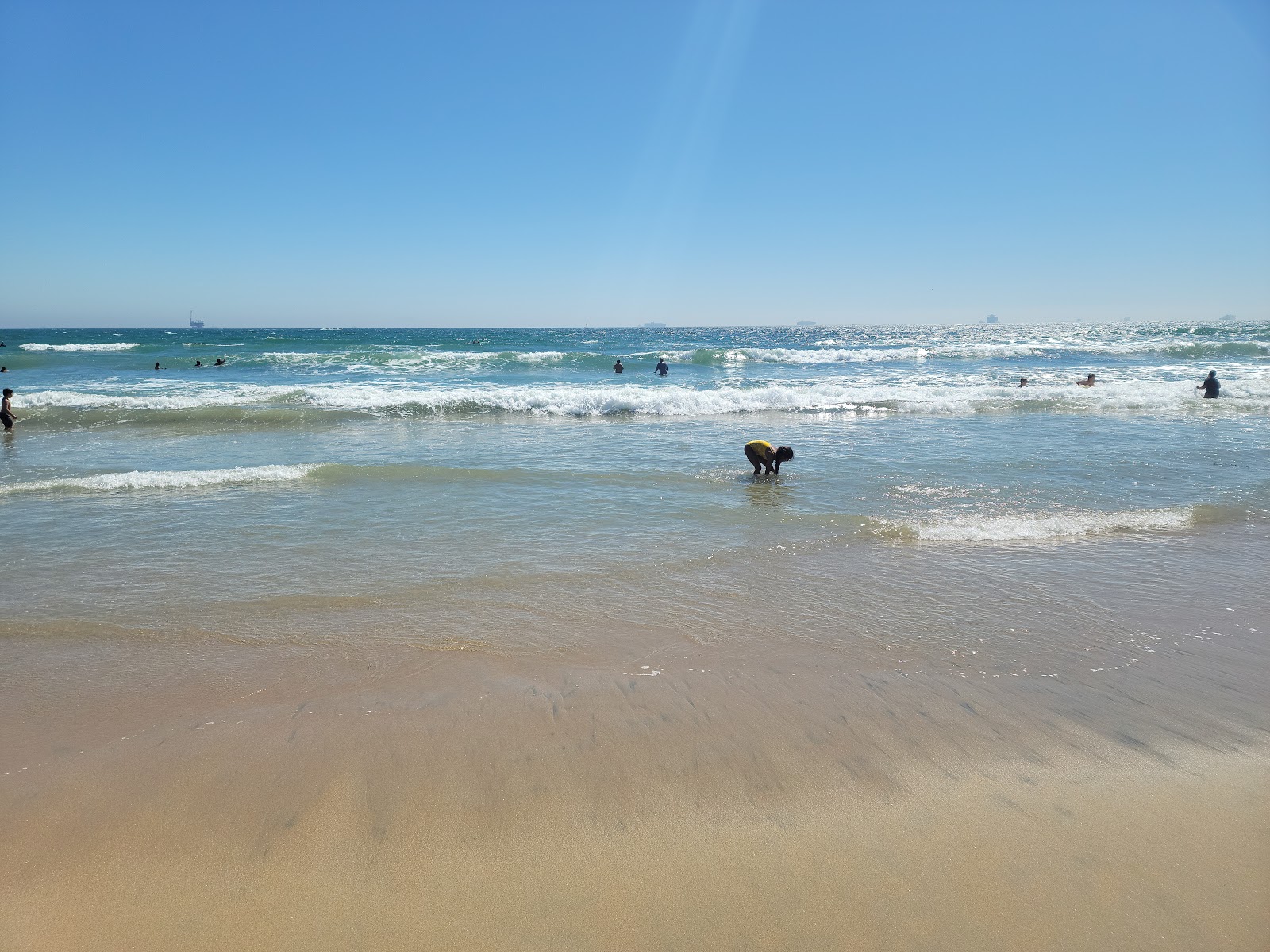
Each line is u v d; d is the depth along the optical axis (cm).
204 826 284
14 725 362
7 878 256
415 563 634
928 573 613
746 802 299
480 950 227
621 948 227
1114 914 240
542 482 982
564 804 297
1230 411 1825
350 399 1883
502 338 9006
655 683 409
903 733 355
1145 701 392
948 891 251
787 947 227
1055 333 11944
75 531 739
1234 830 283
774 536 719
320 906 245
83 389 2320
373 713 373
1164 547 693
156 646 463
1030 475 1031
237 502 862
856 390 2169
